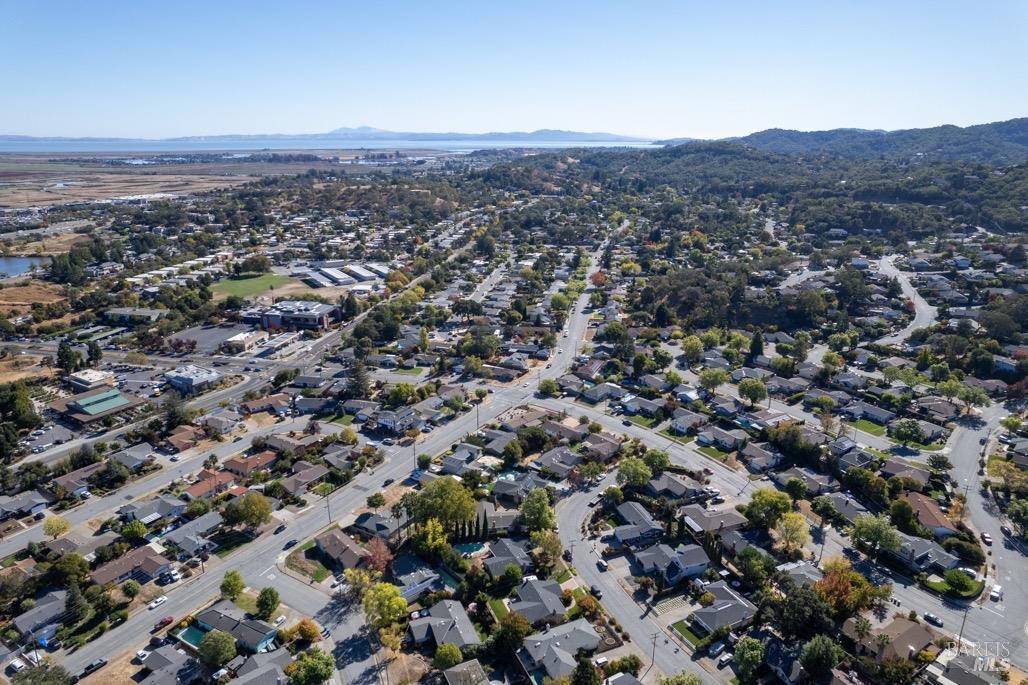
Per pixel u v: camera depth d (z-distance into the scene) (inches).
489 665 3548.2
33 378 7632.9
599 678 3225.9
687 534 4709.6
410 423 6397.6
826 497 4965.6
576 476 5398.6
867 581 4018.2
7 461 5797.2
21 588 4035.4
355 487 5383.9
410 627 3752.5
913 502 4923.7
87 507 5088.6
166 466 5723.4
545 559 4397.1
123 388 7391.7
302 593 4114.2
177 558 4463.6
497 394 7303.2
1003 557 4439.0
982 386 7071.9
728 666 3545.8
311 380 7524.6
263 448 6013.8
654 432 6392.7
